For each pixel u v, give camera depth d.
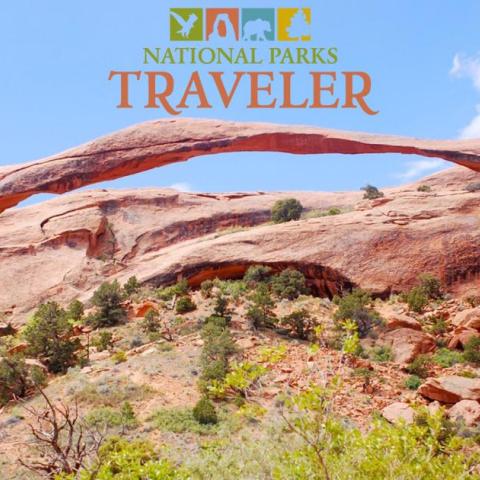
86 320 32.78
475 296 35.38
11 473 15.20
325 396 5.32
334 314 30.02
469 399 19.92
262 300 30.12
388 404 19.89
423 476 5.19
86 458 10.24
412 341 26.98
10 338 33.81
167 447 14.68
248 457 7.37
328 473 5.19
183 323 30.03
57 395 21.03
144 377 22.09
